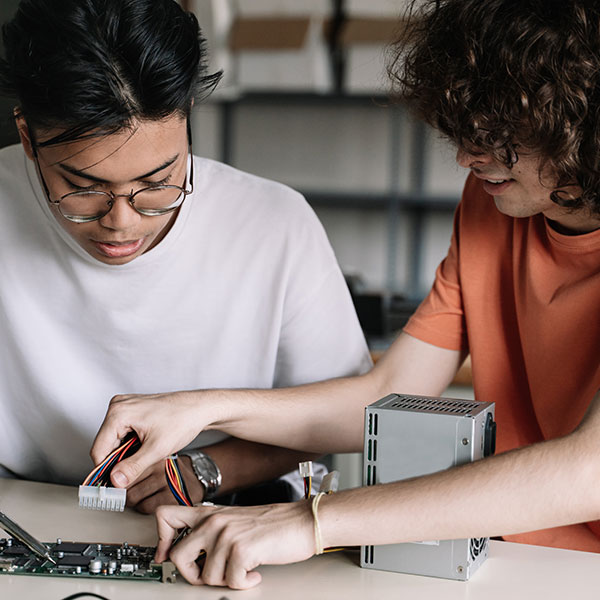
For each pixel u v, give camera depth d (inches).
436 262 181.0
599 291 45.9
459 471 35.9
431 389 52.5
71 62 37.2
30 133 40.9
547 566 38.2
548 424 49.8
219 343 54.4
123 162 39.3
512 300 51.2
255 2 149.6
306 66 150.3
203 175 54.3
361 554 37.9
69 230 45.9
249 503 55.9
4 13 62.7
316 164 182.2
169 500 46.6
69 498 47.5
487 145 40.3
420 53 44.2
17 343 53.9
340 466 84.9
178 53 39.0
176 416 43.5
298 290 54.4
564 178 40.3
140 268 51.4
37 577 36.9
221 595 35.5
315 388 50.0
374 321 93.4
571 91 38.0
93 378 54.6
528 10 38.4
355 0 147.2
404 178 179.2
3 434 55.9
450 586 36.1
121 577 36.9
